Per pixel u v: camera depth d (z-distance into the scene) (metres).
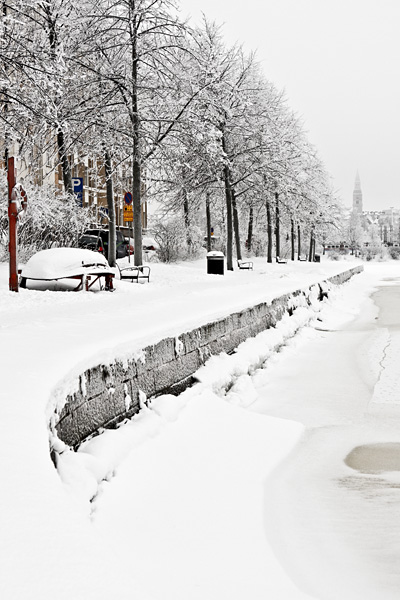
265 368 10.49
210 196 43.62
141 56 25.75
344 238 131.38
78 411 4.79
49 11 23.22
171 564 3.63
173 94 25.70
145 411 6.04
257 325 11.69
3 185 20.09
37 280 17.25
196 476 5.15
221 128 35.31
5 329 7.55
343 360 11.33
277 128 41.19
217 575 3.53
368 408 7.83
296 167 43.97
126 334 6.42
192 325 7.82
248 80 38.69
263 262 48.75
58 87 19.03
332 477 5.38
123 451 4.97
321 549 3.93
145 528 4.07
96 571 2.24
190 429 6.22
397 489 5.02
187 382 7.47
